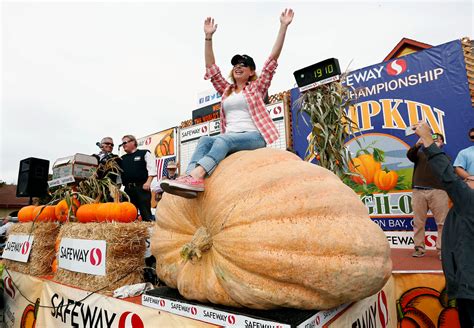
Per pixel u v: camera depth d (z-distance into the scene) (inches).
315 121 121.2
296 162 72.3
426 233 195.3
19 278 145.5
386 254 64.6
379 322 93.7
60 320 110.2
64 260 119.8
